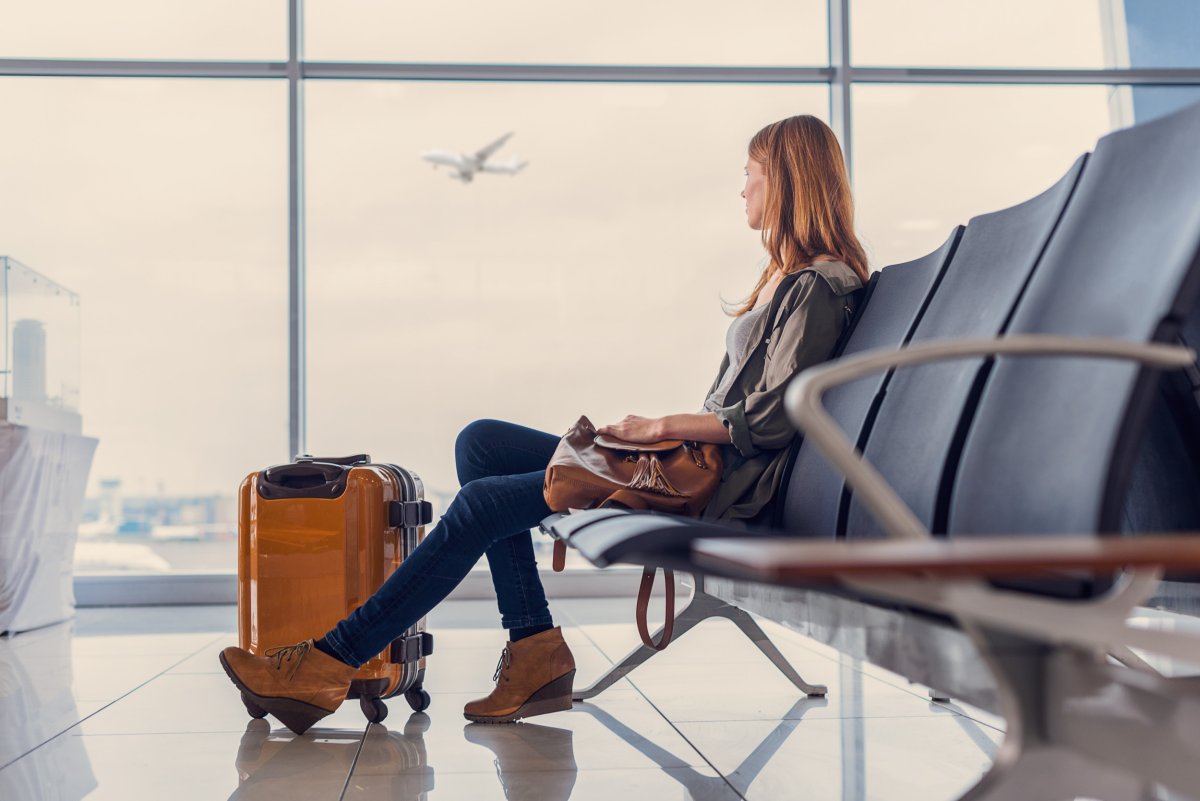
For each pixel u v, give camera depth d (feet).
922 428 4.67
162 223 16.63
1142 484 4.68
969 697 3.01
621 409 17.30
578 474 5.98
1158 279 3.30
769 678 8.90
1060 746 2.82
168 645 11.44
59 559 13.65
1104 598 2.72
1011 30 16.63
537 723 7.22
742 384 6.50
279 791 5.55
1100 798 2.81
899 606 3.38
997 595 2.65
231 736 6.91
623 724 7.14
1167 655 2.65
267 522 7.52
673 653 10.30
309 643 6.82
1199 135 3.56
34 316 13.83
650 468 6.03
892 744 6.48
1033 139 16.76
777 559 2.06
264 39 16.29
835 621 4.13
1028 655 2.82
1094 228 3.95
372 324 16.98
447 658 10.27
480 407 17.16
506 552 7.32
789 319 6.31
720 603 7.97
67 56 16.20
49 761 6.29
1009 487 3.72
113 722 7.40
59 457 13.65
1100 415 3.28
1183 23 16.66
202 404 16.62
